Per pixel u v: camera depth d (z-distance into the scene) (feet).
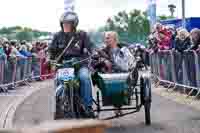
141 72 22.77
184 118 24.36
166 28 44.21
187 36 36.76
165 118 24.53
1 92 41.32
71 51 19.63
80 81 18.95
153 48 45.75
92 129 3.67
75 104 18.84
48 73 61.52
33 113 26.81
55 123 3.55
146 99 22.03
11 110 28.48
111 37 21.75
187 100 32.19
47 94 39.42
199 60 32.12
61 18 19.80
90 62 20.75
